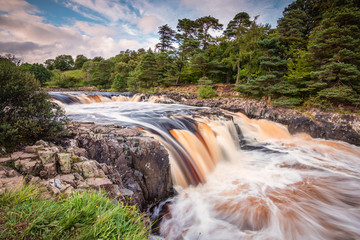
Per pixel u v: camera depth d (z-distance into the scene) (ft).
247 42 96.58
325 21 61.11
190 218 19.11
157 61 147.23
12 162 13.79
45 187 11.68
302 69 72.18
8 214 8.07
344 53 55.16
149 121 36.50
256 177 29.30
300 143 50.67
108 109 57.88
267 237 17.01
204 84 113.09
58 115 21.88
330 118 53.78
